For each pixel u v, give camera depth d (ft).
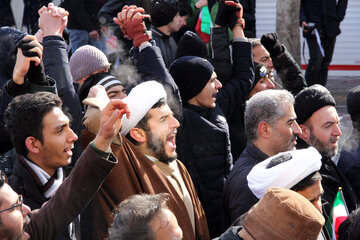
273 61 15.39
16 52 9.04
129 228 6.38
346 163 13.05
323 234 9.37
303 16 27.73
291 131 10.58
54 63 10.18
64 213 7.13
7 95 8.86
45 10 10.57
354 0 35.32
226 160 11.80
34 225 7.11
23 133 8.13
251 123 10.68
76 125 10.09
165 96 9.64
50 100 8.23
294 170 8.98
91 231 9.00
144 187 8.94
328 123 11.98
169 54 16.17
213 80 12.06
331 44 28.37
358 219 8.21
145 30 11.47
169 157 9.68
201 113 12.01
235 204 9.69
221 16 13.91
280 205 6.94
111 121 7.18
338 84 33.68
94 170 7.16
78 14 21.95
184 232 9.17
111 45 21.49
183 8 20.36
